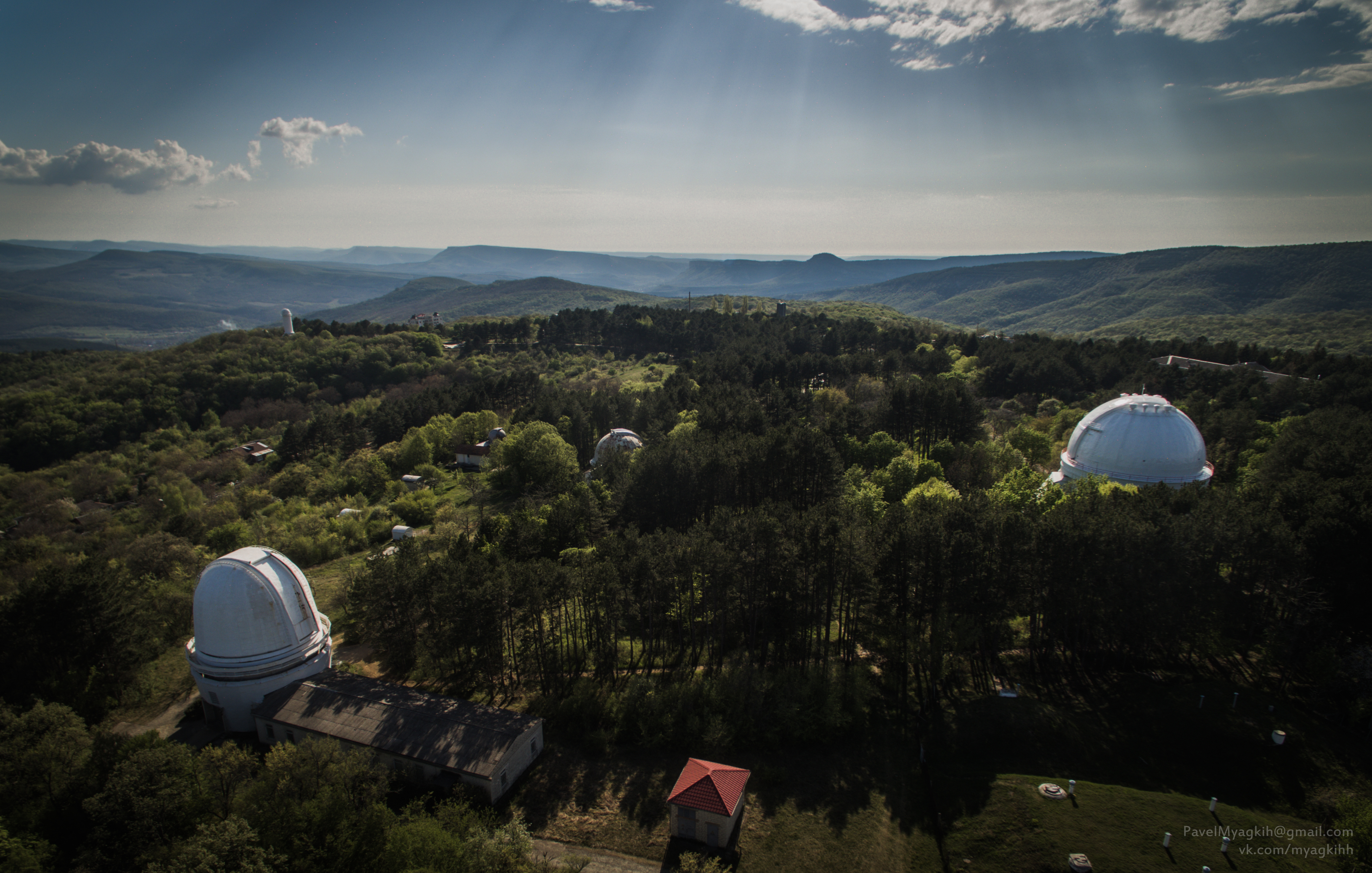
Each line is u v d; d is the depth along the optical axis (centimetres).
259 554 5734
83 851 3922
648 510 8706
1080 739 5069
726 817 4266
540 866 3922
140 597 6844
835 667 5881
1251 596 5769
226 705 5419
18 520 12925
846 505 7312
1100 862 3941
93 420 18712
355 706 5219
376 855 3788
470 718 5069
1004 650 6366
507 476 11919
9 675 5831
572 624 6431
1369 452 8031
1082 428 9206
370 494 12838
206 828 3559
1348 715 5134
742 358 16838
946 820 4494
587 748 5209
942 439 11869
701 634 6662
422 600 6131
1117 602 5697
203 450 17362
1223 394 12719
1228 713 5119
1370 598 5572
